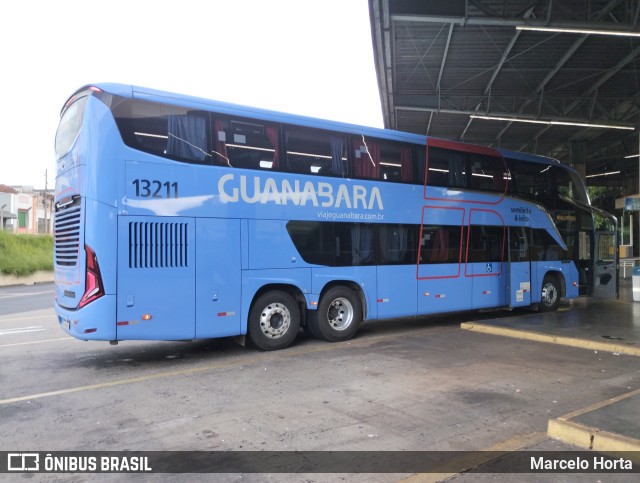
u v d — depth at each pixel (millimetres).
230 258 8453
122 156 7582
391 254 10484
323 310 9586
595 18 12266
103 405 6031
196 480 4043
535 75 18422
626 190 37812
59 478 4113
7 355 9109
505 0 12195
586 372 7199
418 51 16344
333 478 4027
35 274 32625
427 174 11180
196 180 8195
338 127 9906
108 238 7398
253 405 5926
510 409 5633
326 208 9617
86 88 7801
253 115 8891
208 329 8211
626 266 30531
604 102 21125
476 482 3793
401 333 10898
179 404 6016
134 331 7578
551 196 13953
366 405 5832
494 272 12305
